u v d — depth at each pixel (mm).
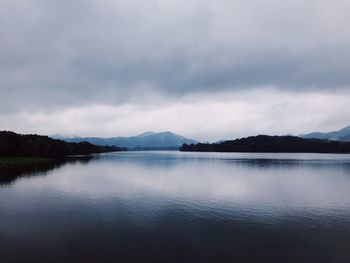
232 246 23125
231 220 30797
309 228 28047
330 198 43719
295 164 118750
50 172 78688
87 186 54969
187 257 20922
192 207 36969
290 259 20719
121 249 22328
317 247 23047
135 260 20359
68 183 58531
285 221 30484
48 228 27484
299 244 23672
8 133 134500
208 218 31516
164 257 20875
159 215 32656
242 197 44312
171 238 24828
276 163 125875
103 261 20141
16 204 38031
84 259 20422
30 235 25438
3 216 31828
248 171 87938
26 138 145500
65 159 149750
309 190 51375
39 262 19875
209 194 47000
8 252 21578
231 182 62125
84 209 35375
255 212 34406
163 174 79188
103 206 37188
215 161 147625
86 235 25453
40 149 155250
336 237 25375
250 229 27578
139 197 43969
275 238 25062
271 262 20188
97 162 133250
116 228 27594
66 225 28500
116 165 114500
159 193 47750
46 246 22859
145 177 71625
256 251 22109
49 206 36938
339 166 106938
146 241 24078
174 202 40125
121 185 56844
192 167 105062
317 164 118188
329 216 32719
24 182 58781
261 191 50250
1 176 67562
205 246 23094
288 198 43625
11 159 116562
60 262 19906
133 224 29000
